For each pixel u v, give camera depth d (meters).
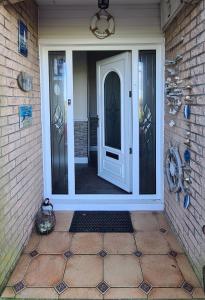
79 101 6.00
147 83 3.63
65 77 3.62
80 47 3.52
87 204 3.67
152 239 2.96
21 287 2.25
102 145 4.74
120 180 4.24
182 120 2.72
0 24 2.19
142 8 3.35
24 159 2.80
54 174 3.80
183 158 2.70
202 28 2.15
